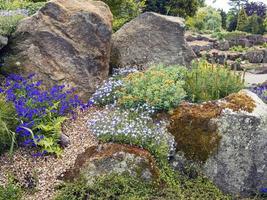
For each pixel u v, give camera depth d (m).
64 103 2.13
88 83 2.38
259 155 1.93
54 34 2.39
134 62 2.79
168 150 1.94
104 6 2.65
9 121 1.91
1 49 2.43
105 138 1.90
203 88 2.26
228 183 1.92
